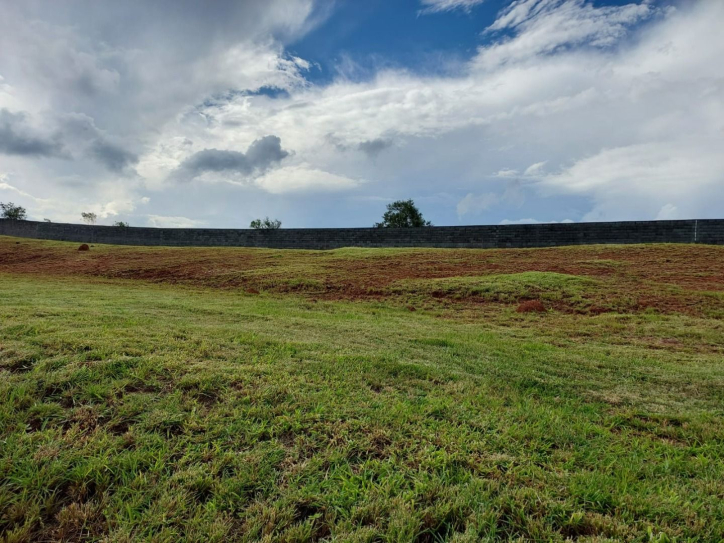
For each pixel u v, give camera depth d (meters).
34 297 9.42
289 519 2.05
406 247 26.39
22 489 2.12
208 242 30.83
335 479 2.37
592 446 2.95
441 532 2.04
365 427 2.95
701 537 2.07
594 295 11.45
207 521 2.00
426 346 6.16
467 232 25.08
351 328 7.38
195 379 3.48
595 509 2.23
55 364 3.54
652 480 2.55
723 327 8.58
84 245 25.25
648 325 8.79
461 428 3.04
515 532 2.04
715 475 2.64
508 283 12.80
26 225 33.69
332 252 22.80
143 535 1.90
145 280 17.08
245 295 13.51
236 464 2.43
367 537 1.93
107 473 2.28
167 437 2.67
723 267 14.99
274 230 29.45
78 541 1.86
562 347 7.09
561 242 23.19
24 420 2.69
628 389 4.52
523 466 2.60
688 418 3.61
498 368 4.98
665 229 21.25
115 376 3.42
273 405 3.20
